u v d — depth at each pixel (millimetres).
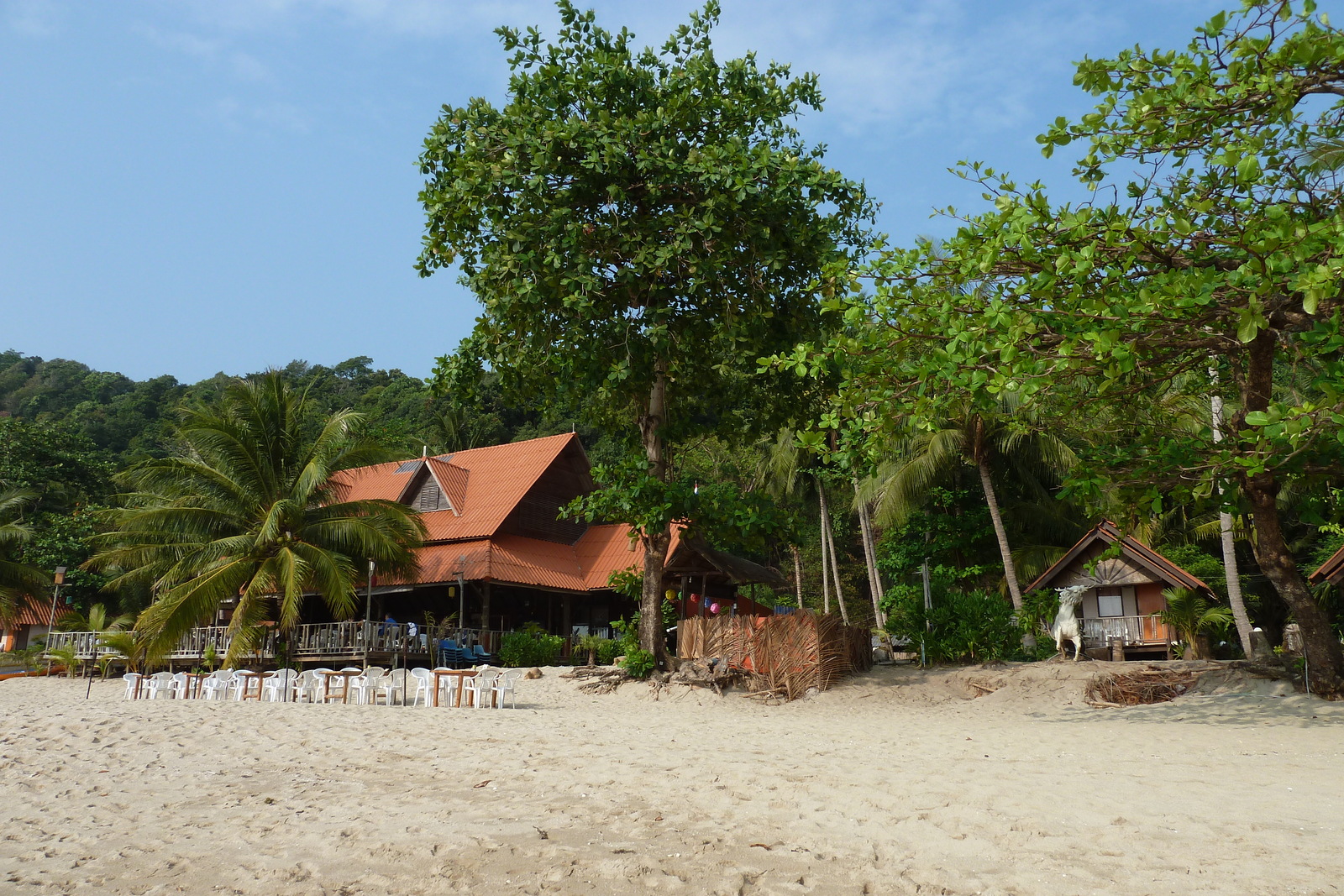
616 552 34562
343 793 8867
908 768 10016
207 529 28266
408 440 53281
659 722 16516
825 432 14312
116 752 11547
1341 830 6863
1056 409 14516
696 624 22234
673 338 21125
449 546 32625
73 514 45406
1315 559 30922
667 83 20875
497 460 36844
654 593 22500
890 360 13352
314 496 29125
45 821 8039
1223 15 11227
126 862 6699
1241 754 11359
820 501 42375
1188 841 6625
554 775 9586
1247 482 14617
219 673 20891
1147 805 7762
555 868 6250
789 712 18703
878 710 18547
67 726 13695
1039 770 9922
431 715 16234
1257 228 10289
